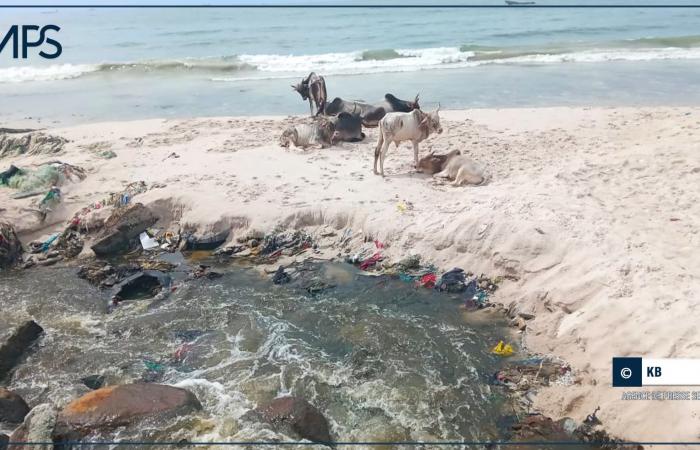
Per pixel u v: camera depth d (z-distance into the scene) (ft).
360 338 24.98
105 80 85.66
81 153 46.93
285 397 20.58
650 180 33.42
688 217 28.71
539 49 95.50
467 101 62.85
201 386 22.18
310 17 221.87
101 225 35.06
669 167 34.71
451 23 164.55
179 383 22.41
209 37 151.23
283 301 28.04
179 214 36.42
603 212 29.66
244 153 44.88
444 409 20.83
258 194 36.65
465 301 27.45
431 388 21.85
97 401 20.06
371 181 38.11
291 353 24.17
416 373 22.71
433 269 29.84
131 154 46.29
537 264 27.22
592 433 19.25
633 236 27.12
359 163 42.01
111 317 27.30
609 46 96.02
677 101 57.98
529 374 22.24
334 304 27.63
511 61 86.07
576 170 35.42
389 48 111.55
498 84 70.64
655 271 24.13
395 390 21.79
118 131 53.88
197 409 20.48
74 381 22.95
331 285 29.14
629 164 35.88
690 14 171.32
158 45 135.85
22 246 34.40
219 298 28.53
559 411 20.45
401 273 29.78
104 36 165.27
